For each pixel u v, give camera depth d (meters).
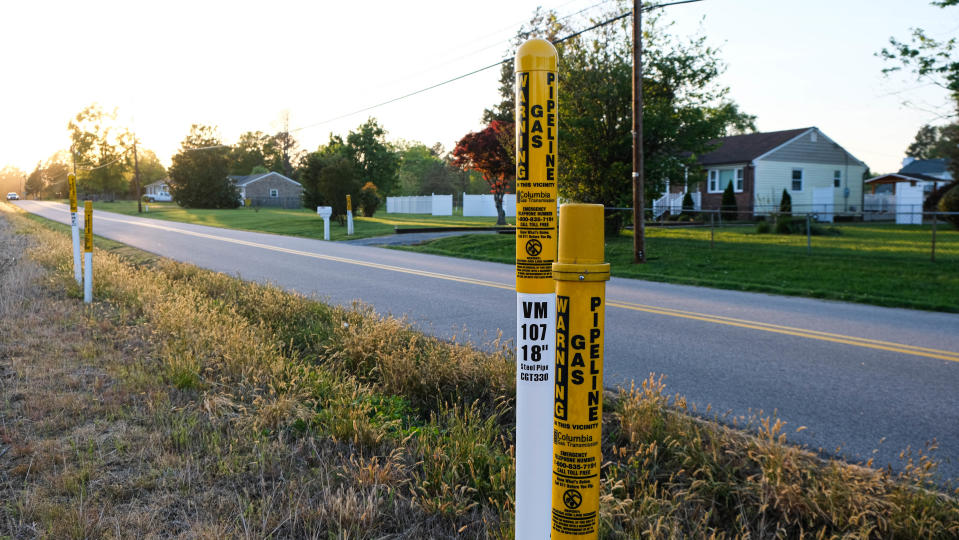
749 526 3.31
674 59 20.50
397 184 83.94
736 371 6.43
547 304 2.01
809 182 35.41
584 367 1.91
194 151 74.56
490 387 5.52
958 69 13.62
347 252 21.55
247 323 8.03
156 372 5.83
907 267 13.77
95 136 106.44
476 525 3.29
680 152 21.62
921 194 30.70
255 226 38.97
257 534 3.09
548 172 1.98
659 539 3.08
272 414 4.66
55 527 3.12
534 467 2.05
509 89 41.66
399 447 4.15
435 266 17.09
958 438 4.60
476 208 56.41
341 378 5.91
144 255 20.16
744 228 26.89
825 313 9.74
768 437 4.18
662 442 4.19
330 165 37.62
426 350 6.65
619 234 22.55
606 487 3.62
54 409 4.77
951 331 8.35
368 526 3.23
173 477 3.69
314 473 3.84
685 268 15.48
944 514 3.23
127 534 3.08
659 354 7.14
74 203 11.38
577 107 21.31
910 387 5.83
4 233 30.70
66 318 8.41
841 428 4.82
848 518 3.24
